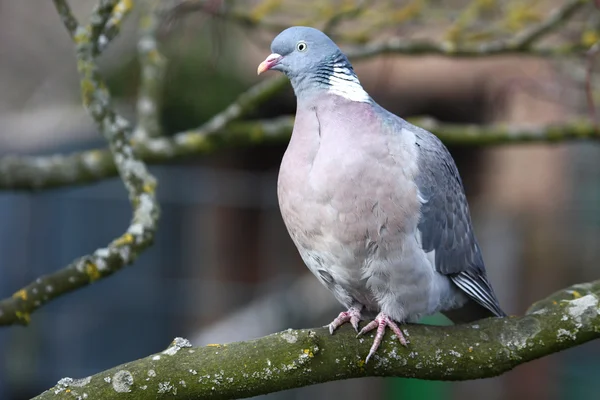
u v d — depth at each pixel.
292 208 5.39
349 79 5.55
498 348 5.02
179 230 13.35
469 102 12.36
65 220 13.10
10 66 13.55
